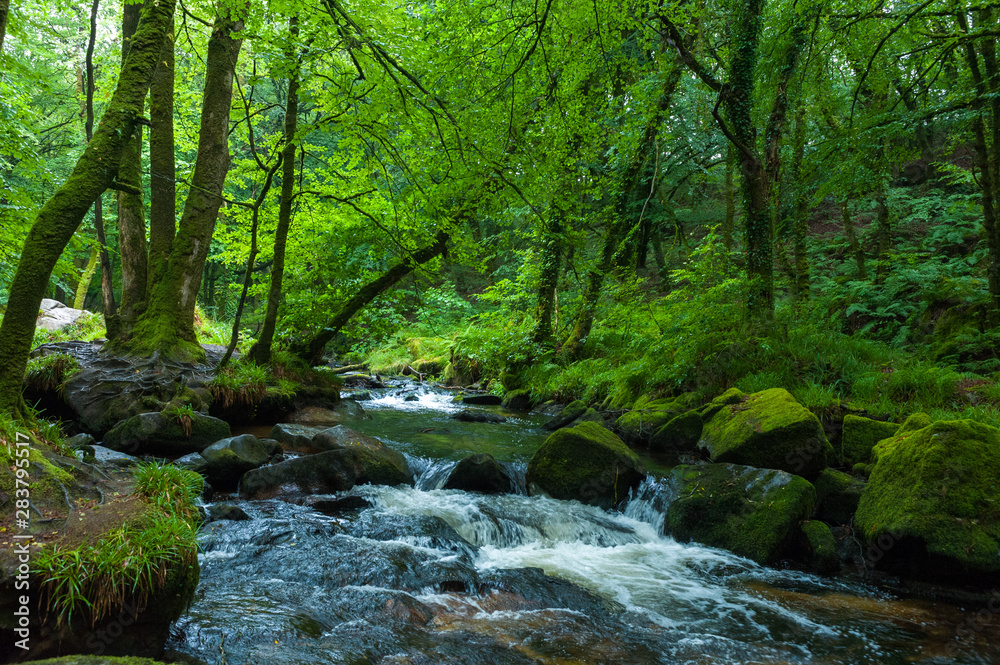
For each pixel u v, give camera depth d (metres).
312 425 9.27
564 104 9.52
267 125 21.38
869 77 9.80
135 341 8.83
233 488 6.27
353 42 6.97
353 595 4.06
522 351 13.61
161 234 9.55
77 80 16.38
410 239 10.06
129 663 2.06
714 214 17.27
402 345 20.41
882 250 13.27
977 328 9.10
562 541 5.77
